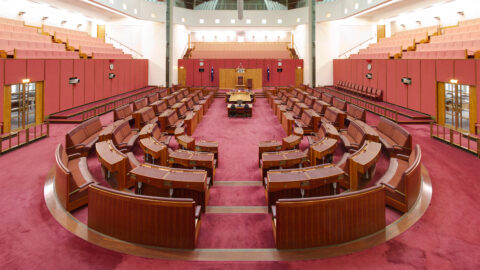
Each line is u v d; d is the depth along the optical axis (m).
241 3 17.58
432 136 10.50
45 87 13.12
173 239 4.11
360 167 5.71
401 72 15.80
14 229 4.58
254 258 3.90
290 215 4.02
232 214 5.35
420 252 4.00
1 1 17.14
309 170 5.62
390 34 25.61
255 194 6.29
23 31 16.38
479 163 7.71
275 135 11.56
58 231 4.52
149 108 12.92
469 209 5.21
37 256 3.92
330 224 4.11
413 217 4.92
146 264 3.77
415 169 5.36
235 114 15.51
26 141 9.60
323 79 26.89
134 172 5.34
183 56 29.09
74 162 7.16
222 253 4.03
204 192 5.28
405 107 15.45
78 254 3.96
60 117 13.49
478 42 12.77
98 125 10.45
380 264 3.76
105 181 6.82
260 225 4.94
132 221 4.19
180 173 5.41
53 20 21.33
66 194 5.15
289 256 3.93
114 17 26.02
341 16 24.70
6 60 10.88
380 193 4.44
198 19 28.02
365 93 19.69
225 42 31.41
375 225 4.41
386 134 9.62
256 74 26.28
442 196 5.76
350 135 9.71
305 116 12.19
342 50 26.64
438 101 12.88
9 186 6.29
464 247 4.11
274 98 18.23
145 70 26.27
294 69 27.91
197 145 7.98
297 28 29.44
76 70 15.50
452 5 18.94
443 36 16.34
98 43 22.52
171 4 26.22
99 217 4.43
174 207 4.05
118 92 20.88
